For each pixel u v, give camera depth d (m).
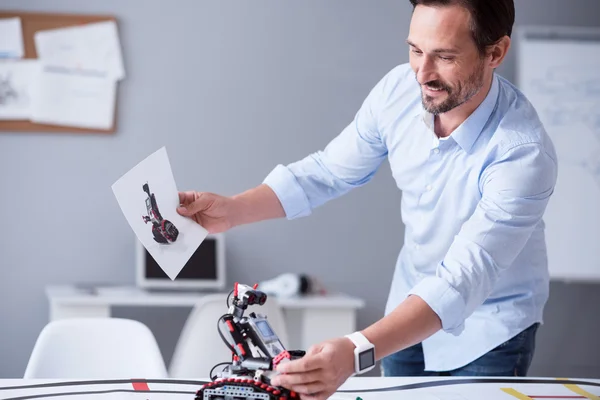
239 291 1.28
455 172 1.60
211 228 1.64
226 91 3.84
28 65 3.63
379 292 3.96
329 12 3.93
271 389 1.17
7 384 1.49
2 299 3.63
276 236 3.87
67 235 3.70
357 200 3.94
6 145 3.64
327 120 3.93
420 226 1.71
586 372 4.09
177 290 3.56
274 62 3.88
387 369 1.89
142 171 1.41
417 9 1.36
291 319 3.54
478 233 1.41
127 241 3.75
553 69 4.00
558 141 3.98
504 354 1.68
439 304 1.31
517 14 4.09
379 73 3.97
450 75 1.36
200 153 3.81
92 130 3.70
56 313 3.18
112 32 3.71
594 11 4.14
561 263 3.94
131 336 1.97
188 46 3.80
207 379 1.56
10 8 3.62
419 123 1.66
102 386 1.48
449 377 1.63
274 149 3.88
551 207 3.95
